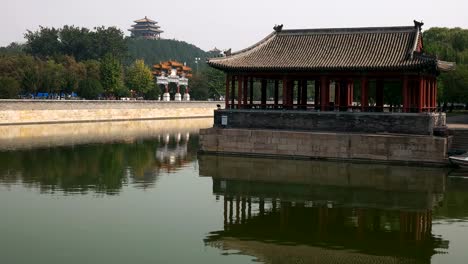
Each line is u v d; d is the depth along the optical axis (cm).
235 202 3791
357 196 3994
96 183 4456
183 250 2738
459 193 4066
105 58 15375
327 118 5706
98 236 2962
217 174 4897
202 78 18400
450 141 5512
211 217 3381
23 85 13025
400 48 5675
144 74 16338
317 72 5781
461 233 3041
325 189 4225
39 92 13650
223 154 6050
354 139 5419
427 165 5147
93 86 14162
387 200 3856
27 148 6669
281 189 4241
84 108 11606
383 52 5669
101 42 19575
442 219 3338
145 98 17075
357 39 6012
